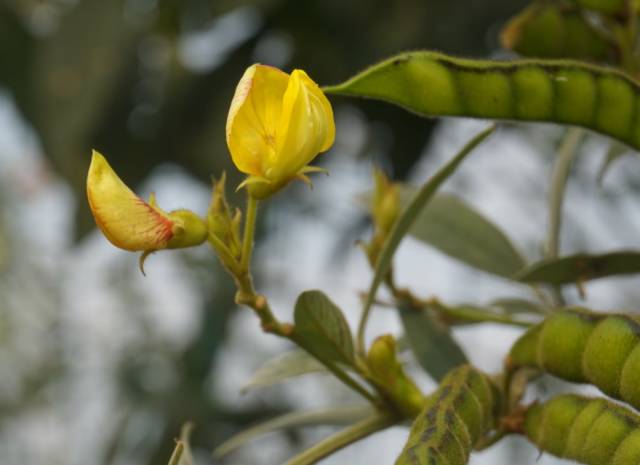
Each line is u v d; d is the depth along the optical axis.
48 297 1.46
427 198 0.45
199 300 1.18
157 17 0.87
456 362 0.48
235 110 0.42
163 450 1.14
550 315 0.42
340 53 0.84
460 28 0.81
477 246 0.51
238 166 0.42
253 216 0.43
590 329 0.42
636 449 0.41
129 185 0.88
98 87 0.84
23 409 1.46
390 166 0.86
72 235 0.88
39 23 0.93
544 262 0.47
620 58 0.47
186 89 0.87
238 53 0.87
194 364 1.14
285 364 0.49
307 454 0.44
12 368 1.47
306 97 0.41
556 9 0.47
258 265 1.12
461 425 0.41
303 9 0.84
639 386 0.41
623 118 0.43
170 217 0.42
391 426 0.45
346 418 0.50
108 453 1.16
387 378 0.44
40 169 1.48
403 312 0.49
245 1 0.81
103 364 1.39
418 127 0.83
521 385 0.43
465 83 0.43
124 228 0.41
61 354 1.46
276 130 0.42
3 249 1.47
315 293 0.43
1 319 1.46
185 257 1.21
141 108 0.87
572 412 0.42
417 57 0.43
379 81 0.43
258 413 1.19
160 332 1.31
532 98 0.43
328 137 0.42
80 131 0.85
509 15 0.80
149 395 1.17
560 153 0.51
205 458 1.18
